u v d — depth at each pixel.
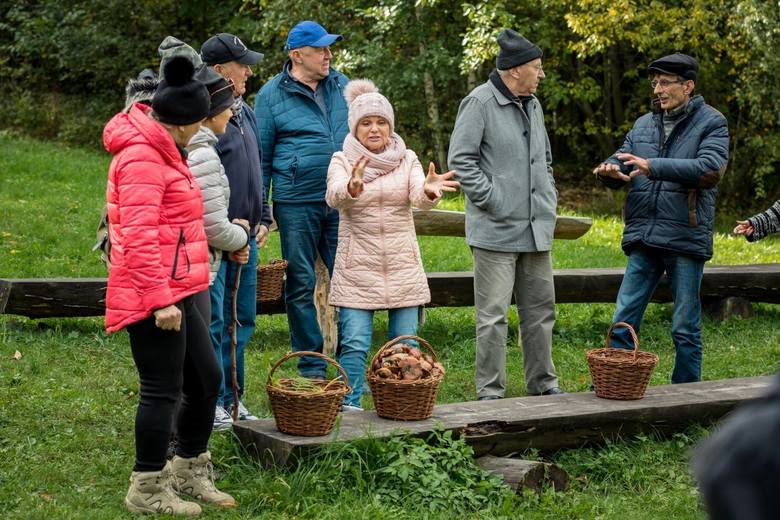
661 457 4.66
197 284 3.74
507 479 4.18
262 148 5.59
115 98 18.14
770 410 1.29
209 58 4.88
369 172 5.06
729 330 7.89
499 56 5.43
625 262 10.70
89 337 6.59
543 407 4.76
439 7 14.98
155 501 3.79
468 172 5.36
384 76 15.06
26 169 13.38
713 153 5.48
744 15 13.35
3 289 6.55
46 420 4.92
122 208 3.56
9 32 19.03
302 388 4.23
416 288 5.14
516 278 5.64
